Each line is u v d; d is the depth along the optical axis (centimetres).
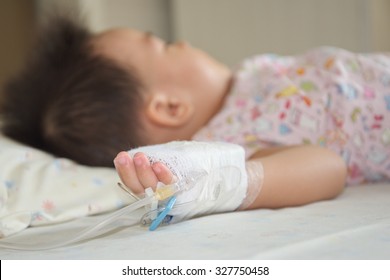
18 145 106
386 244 53
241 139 101
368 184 101
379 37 194
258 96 109
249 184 74
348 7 194
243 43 226
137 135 106
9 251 65
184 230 64
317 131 99
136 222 70
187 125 112
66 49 121
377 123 97
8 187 87
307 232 59
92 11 211
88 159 105
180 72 113
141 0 246
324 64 107
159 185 62
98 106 106
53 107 111
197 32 236
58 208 84
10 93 123
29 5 261
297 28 210
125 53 114
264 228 62
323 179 81
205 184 66
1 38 261
